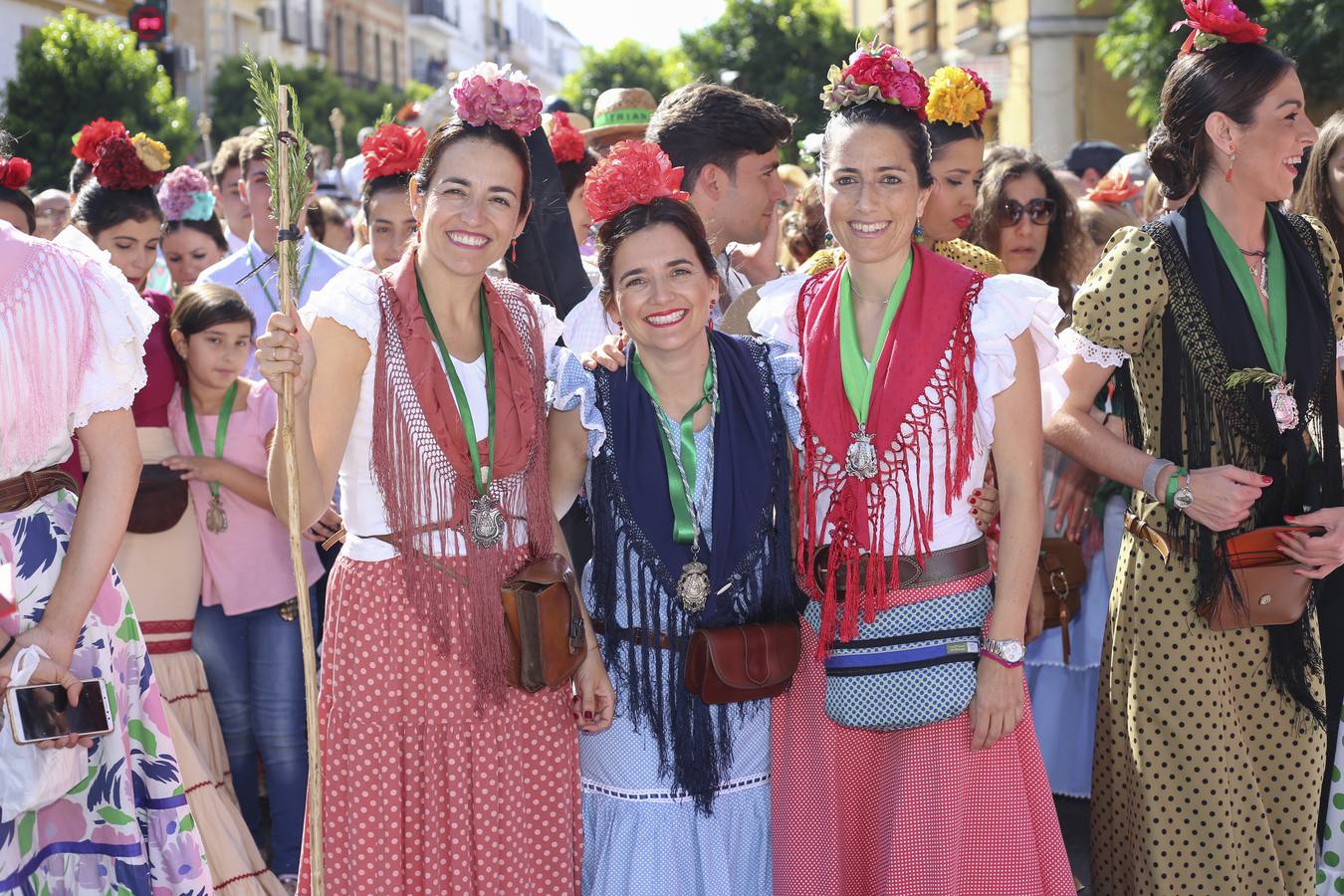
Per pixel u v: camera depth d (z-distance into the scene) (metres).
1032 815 3.23
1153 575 3.44
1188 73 3.38
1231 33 3.33
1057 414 3.58
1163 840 3.44
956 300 3.10
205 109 35.44
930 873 3.14
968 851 3.18
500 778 3.06
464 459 3.02
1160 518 3.43
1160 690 3.42
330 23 50.31
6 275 2.66
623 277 3.11
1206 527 3.33
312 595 4.49
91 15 27.11
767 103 4.05
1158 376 3.44
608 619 3.21
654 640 3.17
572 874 3.22
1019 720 3.16
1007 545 3.12
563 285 4.17
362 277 3.05
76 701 2.66
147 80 20.75
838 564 3.14
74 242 3.07
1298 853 3.48
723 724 3.19
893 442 3.10
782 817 3.29
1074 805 4.95
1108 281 3.42
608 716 3.21
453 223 2.98
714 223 3.99
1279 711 3.45
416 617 3.00
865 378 3.16
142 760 2.96
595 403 3.20
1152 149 3.52
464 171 2.99
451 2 64.62
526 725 3.13
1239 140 3.31
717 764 3.19
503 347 3.14
